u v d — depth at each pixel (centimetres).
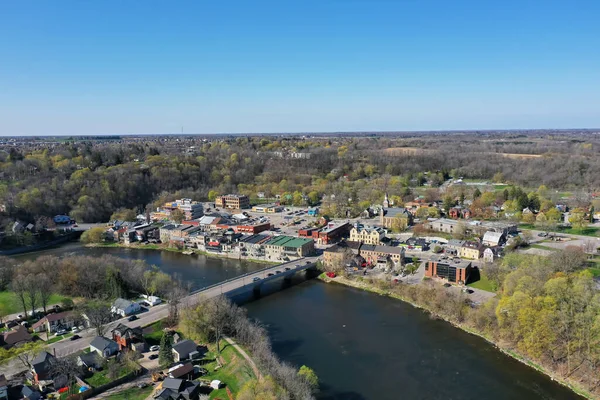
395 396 13088
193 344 15075
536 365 14550
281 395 11400
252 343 15275
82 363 14025
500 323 15762
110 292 19912
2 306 18612
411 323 18125
